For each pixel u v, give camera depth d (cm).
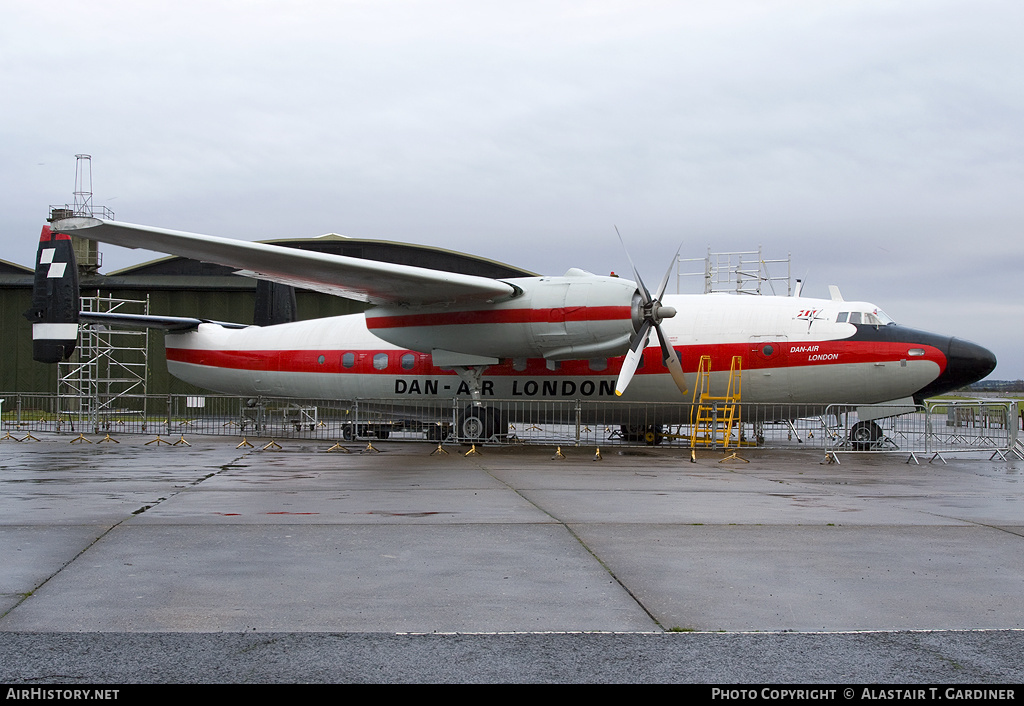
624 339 1848
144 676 463
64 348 2567
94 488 1219
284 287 2980
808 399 2011
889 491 1241
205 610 580
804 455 1958
